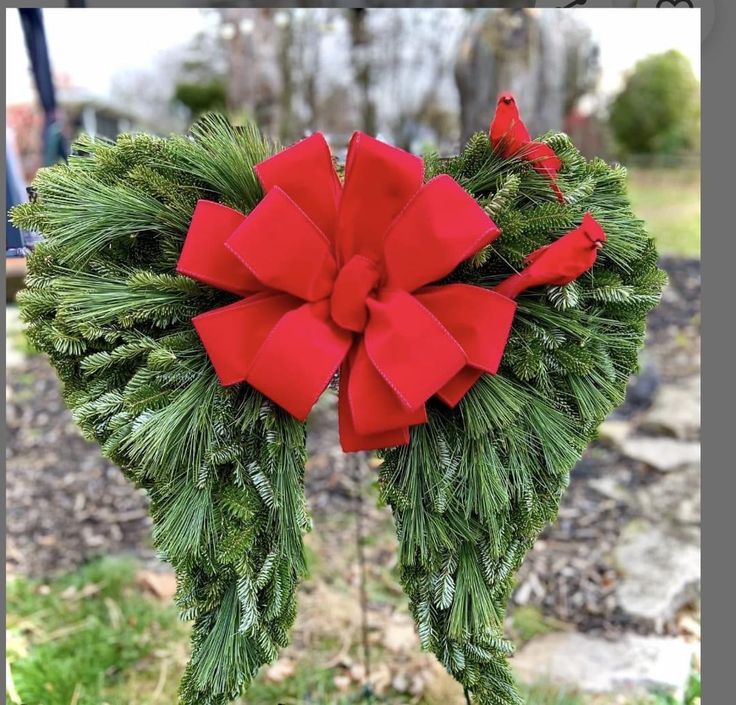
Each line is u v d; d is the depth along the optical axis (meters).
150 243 0.69
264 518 0.63
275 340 0.56
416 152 1.70
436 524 0.63
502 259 0.64
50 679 1.17
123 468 0.68
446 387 0.61
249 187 0.67
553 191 0.66
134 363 0.65
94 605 1.39
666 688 1.15
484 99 1.83
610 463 1.74
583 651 1.24
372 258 0.62
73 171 0.69
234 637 0.64
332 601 1.38
